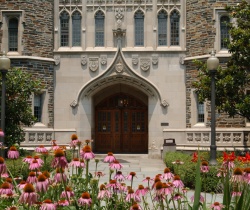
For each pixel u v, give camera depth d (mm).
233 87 17891
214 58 14445
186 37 24344
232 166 6406
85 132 24375
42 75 23688
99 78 24234
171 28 24609
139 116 26594
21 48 23047
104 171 17266
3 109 14258
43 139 23297
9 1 23219
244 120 22562
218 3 23188
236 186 5316
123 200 6387
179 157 17328
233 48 18125
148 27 24656
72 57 24406
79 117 24312
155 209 6168
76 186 7055
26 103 18516
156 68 24344
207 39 23266
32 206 5203
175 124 24109
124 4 24734
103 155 24781
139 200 5625
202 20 23531
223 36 23312
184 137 23750
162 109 24219
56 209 4945
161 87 24281
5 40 23156
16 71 18453
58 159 5020
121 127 26578
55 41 24484
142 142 26500
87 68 24391
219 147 22062
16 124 18500
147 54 24375
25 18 23141
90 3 24812
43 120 23672
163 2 24641
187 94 24031
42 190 4781
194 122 23656
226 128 22250
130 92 26562
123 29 24484
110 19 24734
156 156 24094
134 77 24234
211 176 11609
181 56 24234
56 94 24312
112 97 26688
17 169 10844
